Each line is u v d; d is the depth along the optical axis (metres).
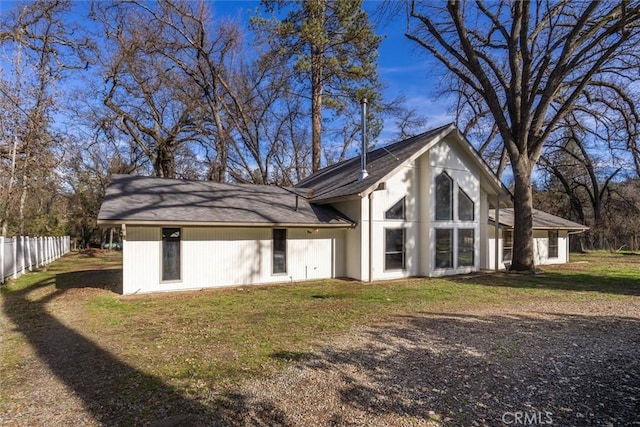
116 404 3.96
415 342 6.06
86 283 13.08
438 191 15.02
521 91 16.30
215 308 8.89
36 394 4.24
